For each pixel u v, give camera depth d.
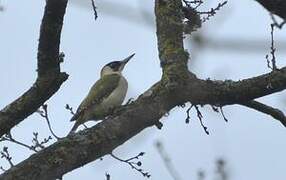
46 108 9.80
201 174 9.06
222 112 9.51
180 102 9.16
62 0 8.59
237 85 9.30
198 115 9.58
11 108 9.44
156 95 9.04
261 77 9.39
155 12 10.53
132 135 8.86
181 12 10.45
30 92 9.41
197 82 9.24
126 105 9.09
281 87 9.29
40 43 9.04
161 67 9.66
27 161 8.17
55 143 8.46
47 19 8.79
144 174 9.88
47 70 9.29
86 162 8.49
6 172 8.03
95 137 8.54
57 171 8.18
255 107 9.80
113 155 9.70
